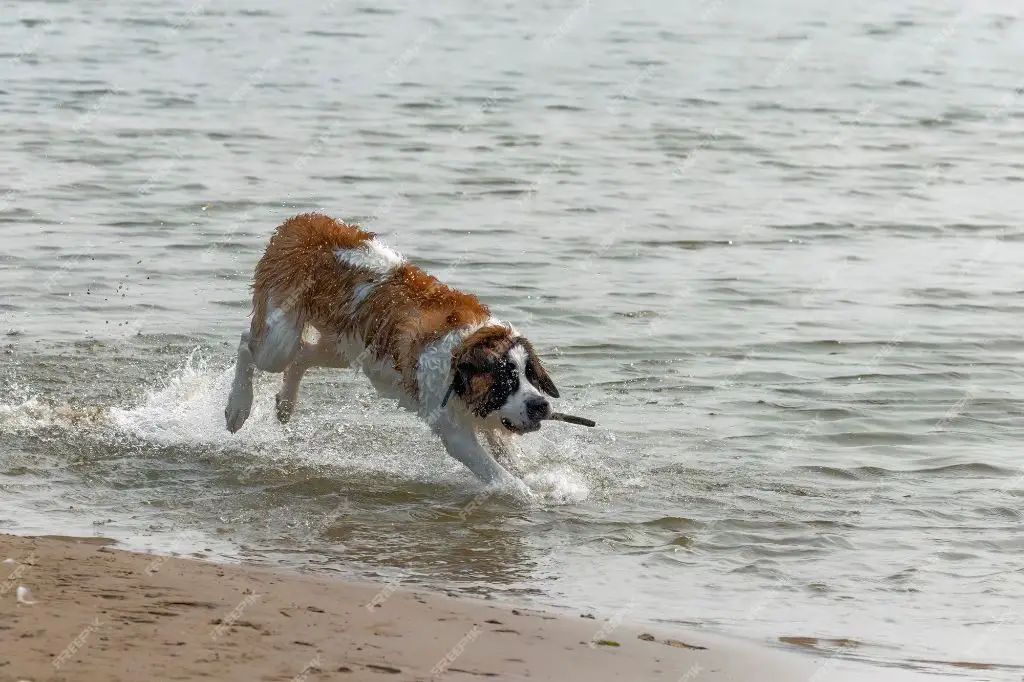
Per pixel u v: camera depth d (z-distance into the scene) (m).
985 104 34.25
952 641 8.79
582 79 36.31
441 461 12.48
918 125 31.86
